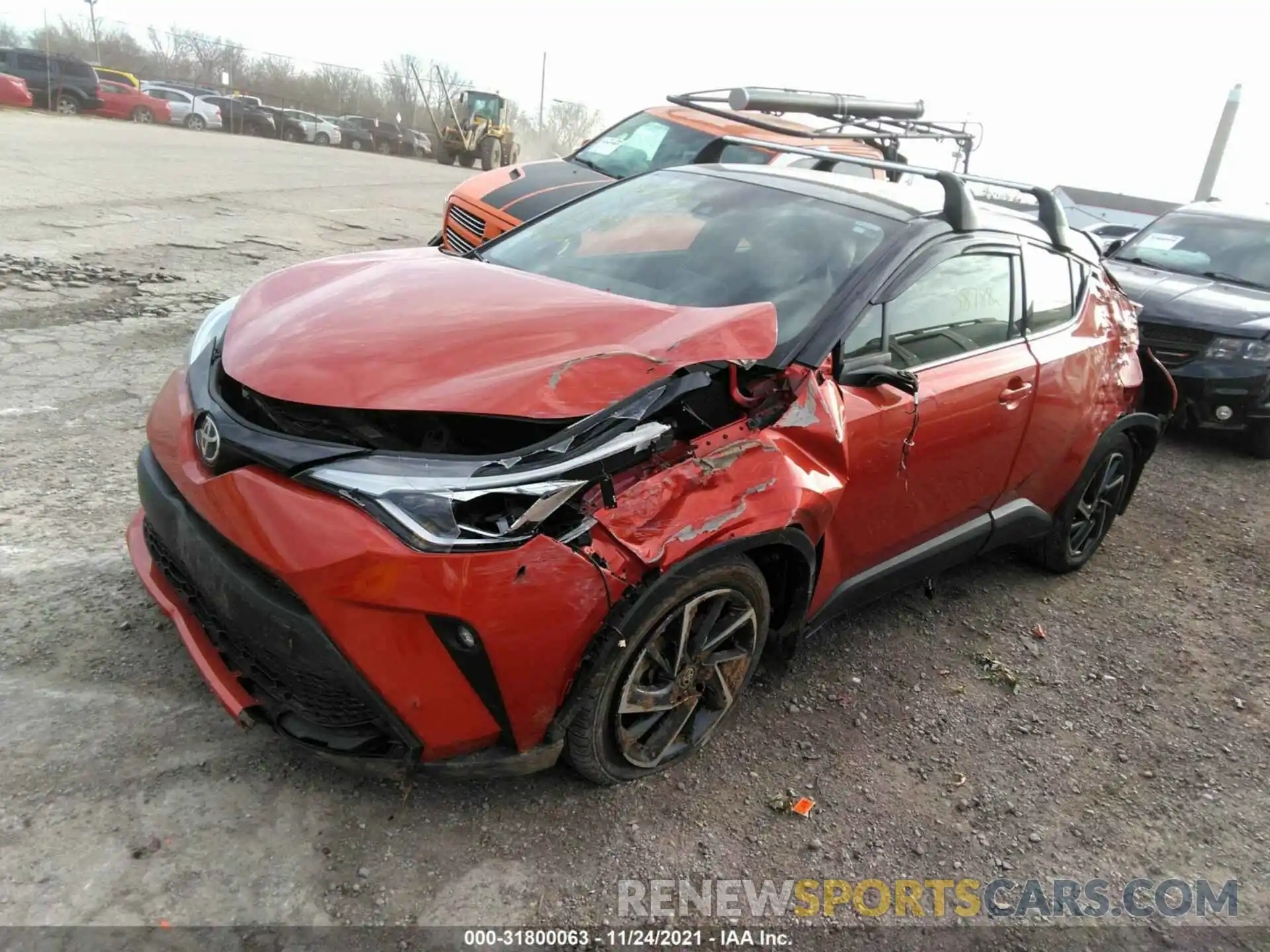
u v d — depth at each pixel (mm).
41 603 3104
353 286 2846
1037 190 4262
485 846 2473
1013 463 3758
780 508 2594
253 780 2539
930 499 3379
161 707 2736
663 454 2461
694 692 2748
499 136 30891
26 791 2377
